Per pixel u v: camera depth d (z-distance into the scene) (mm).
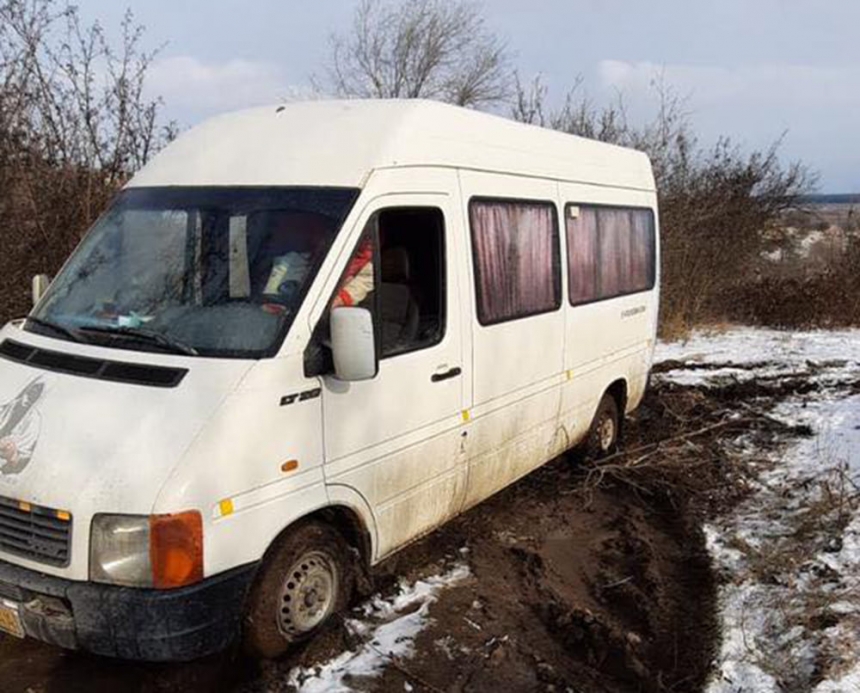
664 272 16469
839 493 6344
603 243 6855
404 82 21234
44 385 3707
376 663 4074
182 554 3301
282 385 3658
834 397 10312
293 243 3969
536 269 5738
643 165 7922
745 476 7180
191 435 3375
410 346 4469
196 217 4215
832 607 4602
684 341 14859
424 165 4539
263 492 3604
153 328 3871
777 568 5195
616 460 7480
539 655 4289
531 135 5805
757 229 18938
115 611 3283
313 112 4645
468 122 5031
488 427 5238
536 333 5730
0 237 8336
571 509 6555
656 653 4414
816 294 17094
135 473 3283
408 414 4445
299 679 3891
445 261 4711
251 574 3586
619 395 7629
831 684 3857
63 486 3320
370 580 4473
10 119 8438
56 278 4523
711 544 5711
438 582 5051
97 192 9008
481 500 5449
